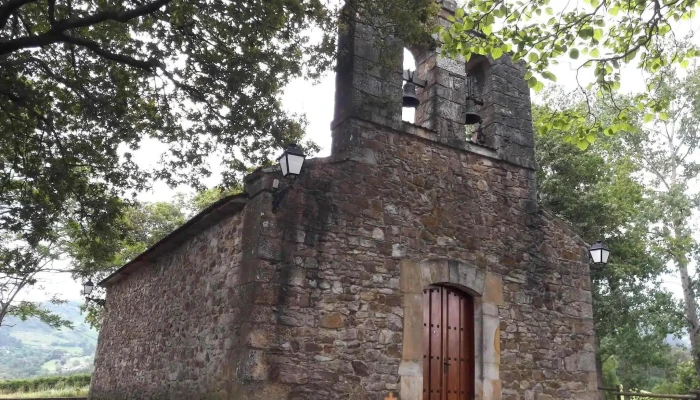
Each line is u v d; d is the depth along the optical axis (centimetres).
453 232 764
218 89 802
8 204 843
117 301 1323
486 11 632
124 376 1123
